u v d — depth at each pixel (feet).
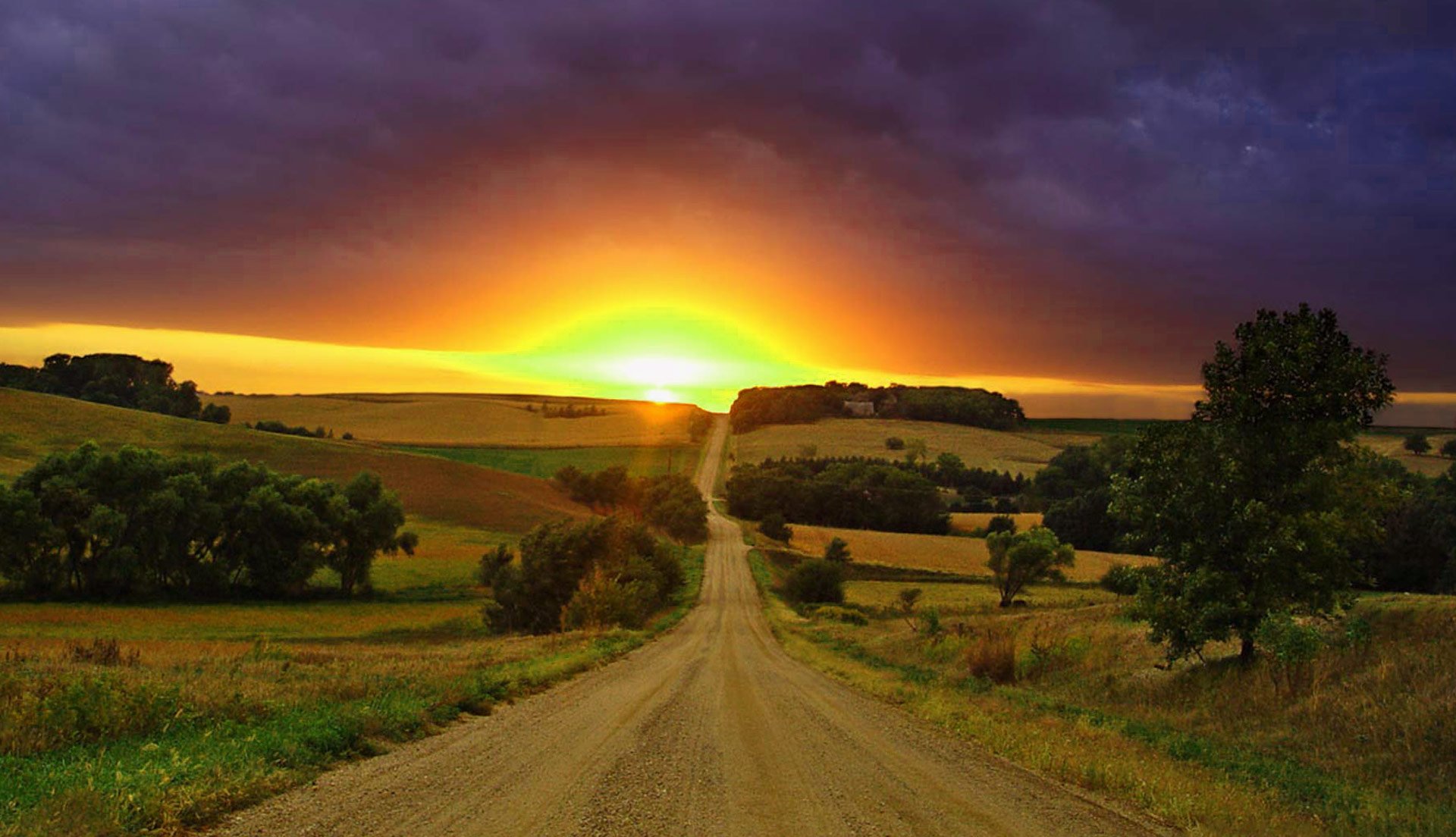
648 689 60.39
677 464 570.87
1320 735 44.34
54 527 221.87
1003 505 454.40
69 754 28.19
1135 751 41.34
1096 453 463.42
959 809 27.35
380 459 419.33
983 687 70.64
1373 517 57.47
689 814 24.84
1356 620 52.95
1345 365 55.83
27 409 393.70
